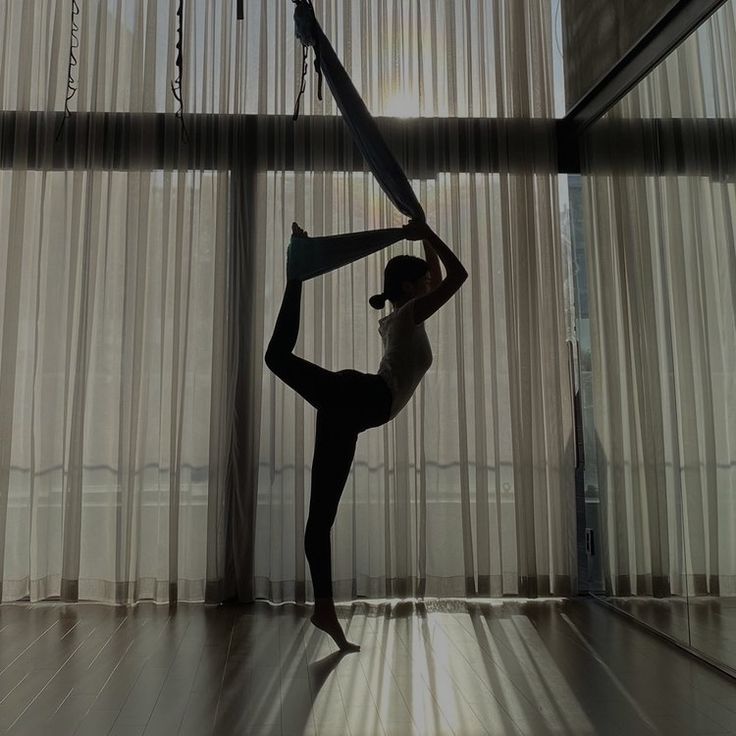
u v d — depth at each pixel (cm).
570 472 366
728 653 243
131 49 375
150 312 359
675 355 276
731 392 239
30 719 203
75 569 343
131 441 349
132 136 367
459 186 374
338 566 350
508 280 369
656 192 290
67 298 359
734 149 235
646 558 304
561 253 377
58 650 271
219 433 353
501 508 361
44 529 346
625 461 322
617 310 328
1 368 351
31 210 364
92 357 355
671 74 280
